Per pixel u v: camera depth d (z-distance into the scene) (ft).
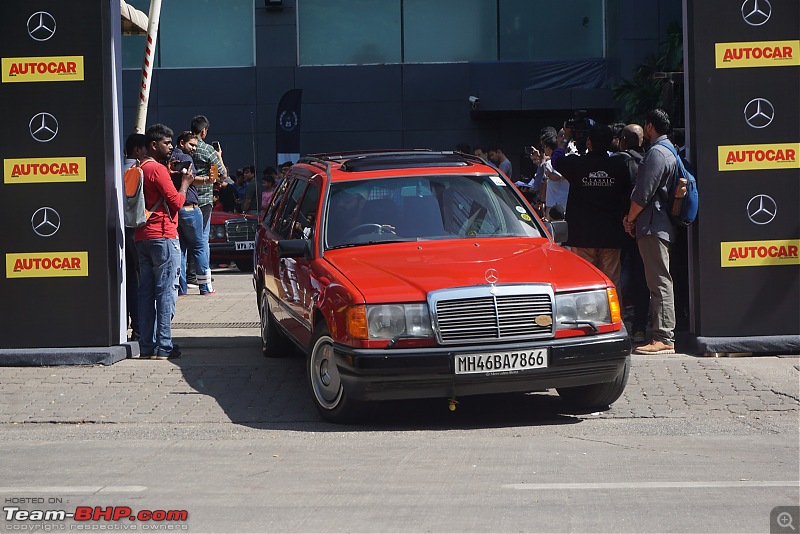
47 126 34.12
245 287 57.72
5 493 20.38
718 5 33.71
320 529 17.65
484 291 25.25
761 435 24.82
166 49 94.79
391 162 31.78
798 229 33.99
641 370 32.07
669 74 39.70
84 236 34.32
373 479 21.06
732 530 17.21
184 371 33.22
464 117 94.89
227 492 20.24
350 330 25.13
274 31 94.48
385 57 94.99
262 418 27.48
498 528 17.49
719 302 34.09
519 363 25.13
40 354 33.99
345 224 29.45
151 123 94.94
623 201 35.19
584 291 26.09
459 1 94.58
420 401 29.63
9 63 34.06
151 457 23.47
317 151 95.20
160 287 34.96
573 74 93.76
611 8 92.32
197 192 52.80
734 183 33.94
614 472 21.33
